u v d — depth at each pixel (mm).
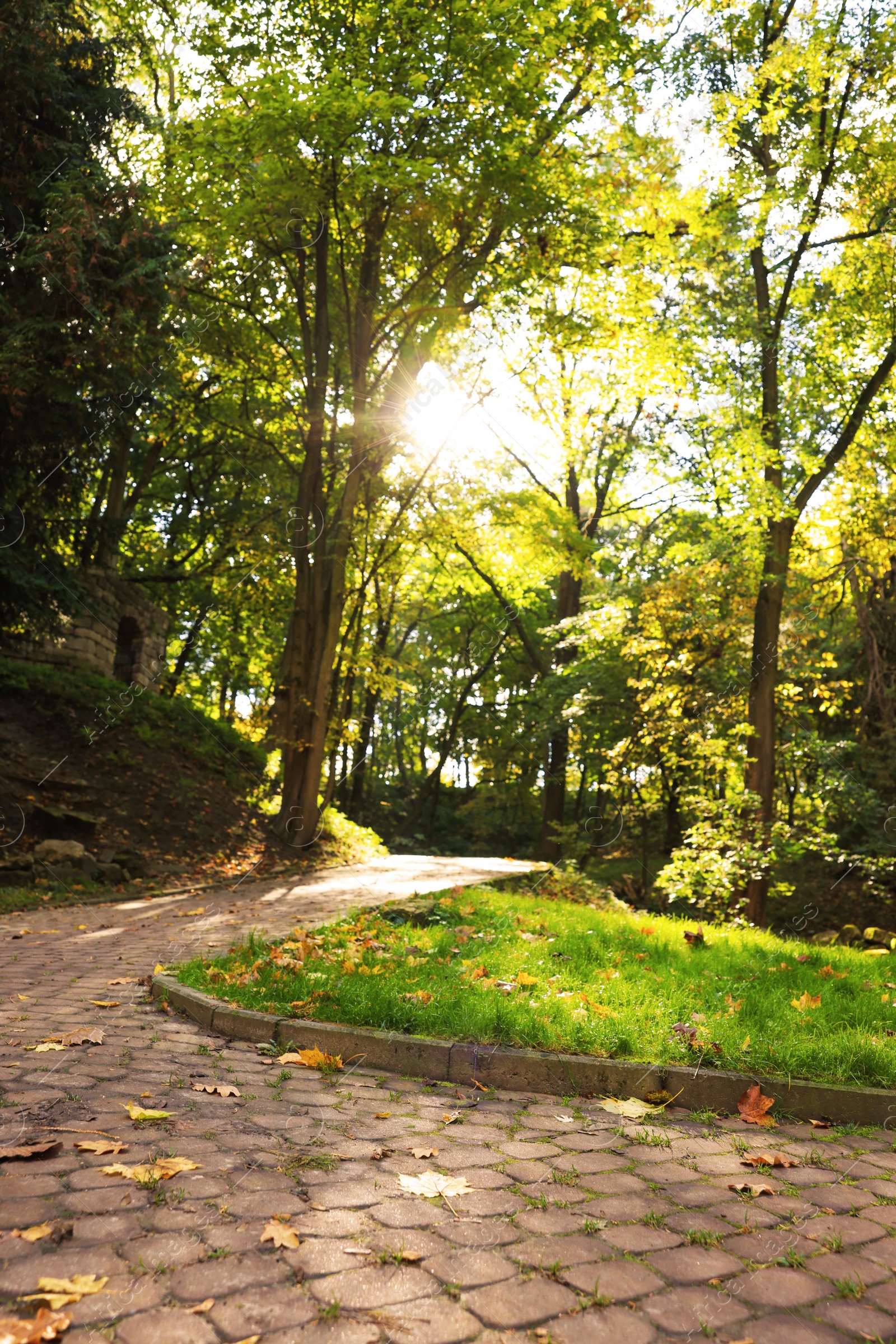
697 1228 2773
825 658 17641
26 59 13273
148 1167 2840
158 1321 2057
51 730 16047
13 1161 2840
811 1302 2371
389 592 25234
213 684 35219
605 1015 4809
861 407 16938
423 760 42844
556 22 14781
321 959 6094
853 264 16844
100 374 13234
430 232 16500
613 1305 2293
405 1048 4379
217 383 22188
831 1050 4441
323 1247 2463
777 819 16344
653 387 17609
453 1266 2434
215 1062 4230
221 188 14328
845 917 19719
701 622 17109
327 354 17016
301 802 16891
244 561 18844
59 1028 4695
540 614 35125
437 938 6973
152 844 14398
